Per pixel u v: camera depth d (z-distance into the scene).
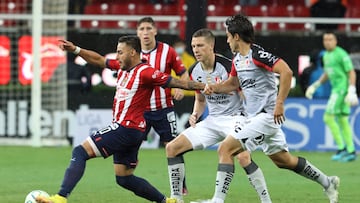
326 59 43.06
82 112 48.38
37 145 49.22
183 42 47.97
